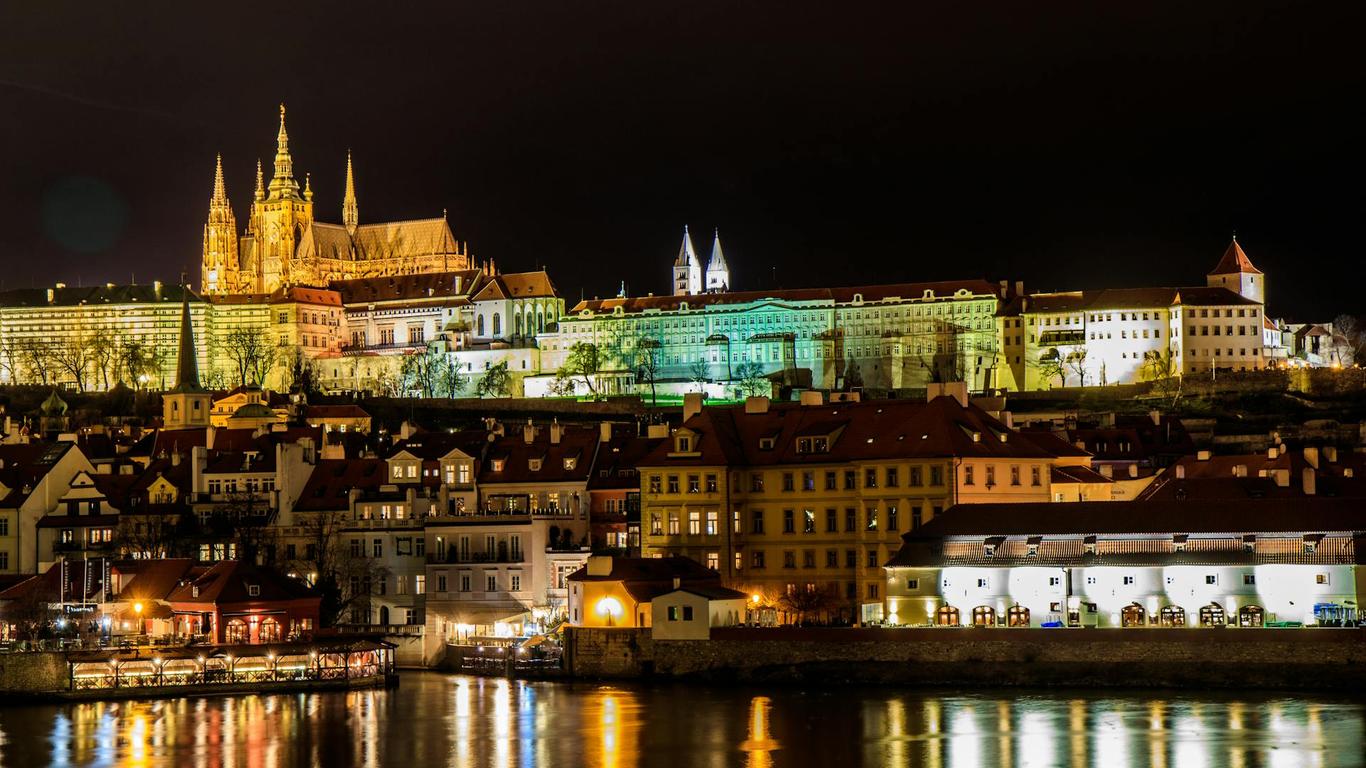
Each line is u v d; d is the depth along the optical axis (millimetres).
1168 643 198125
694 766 170375
